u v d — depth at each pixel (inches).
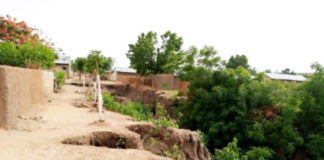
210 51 936.9
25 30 722.8
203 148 343.6
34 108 373.7
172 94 1015.0
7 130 231.6
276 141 569.6
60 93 717.3
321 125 591.8
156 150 277.9
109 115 387.2
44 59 559.5
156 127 301.4
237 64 1845.5
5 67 235.0
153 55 1620.3
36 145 194.7
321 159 551.5
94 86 558.6
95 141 238.2
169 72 1469.0
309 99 603.8
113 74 2263.8
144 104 1163.9
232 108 652.1
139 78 1620.3
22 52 487.8
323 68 631.8
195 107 730.8
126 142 238.7
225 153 372.2
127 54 1681.8
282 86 689.0
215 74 775.1
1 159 159.8
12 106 251.4
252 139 599.8
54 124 283.0
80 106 464.4
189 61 1139.3
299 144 556.4
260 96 643.5
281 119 583.8
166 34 1595.7
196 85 802.8
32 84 373.7
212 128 637.3
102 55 994.7
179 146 285.0
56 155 172.9
